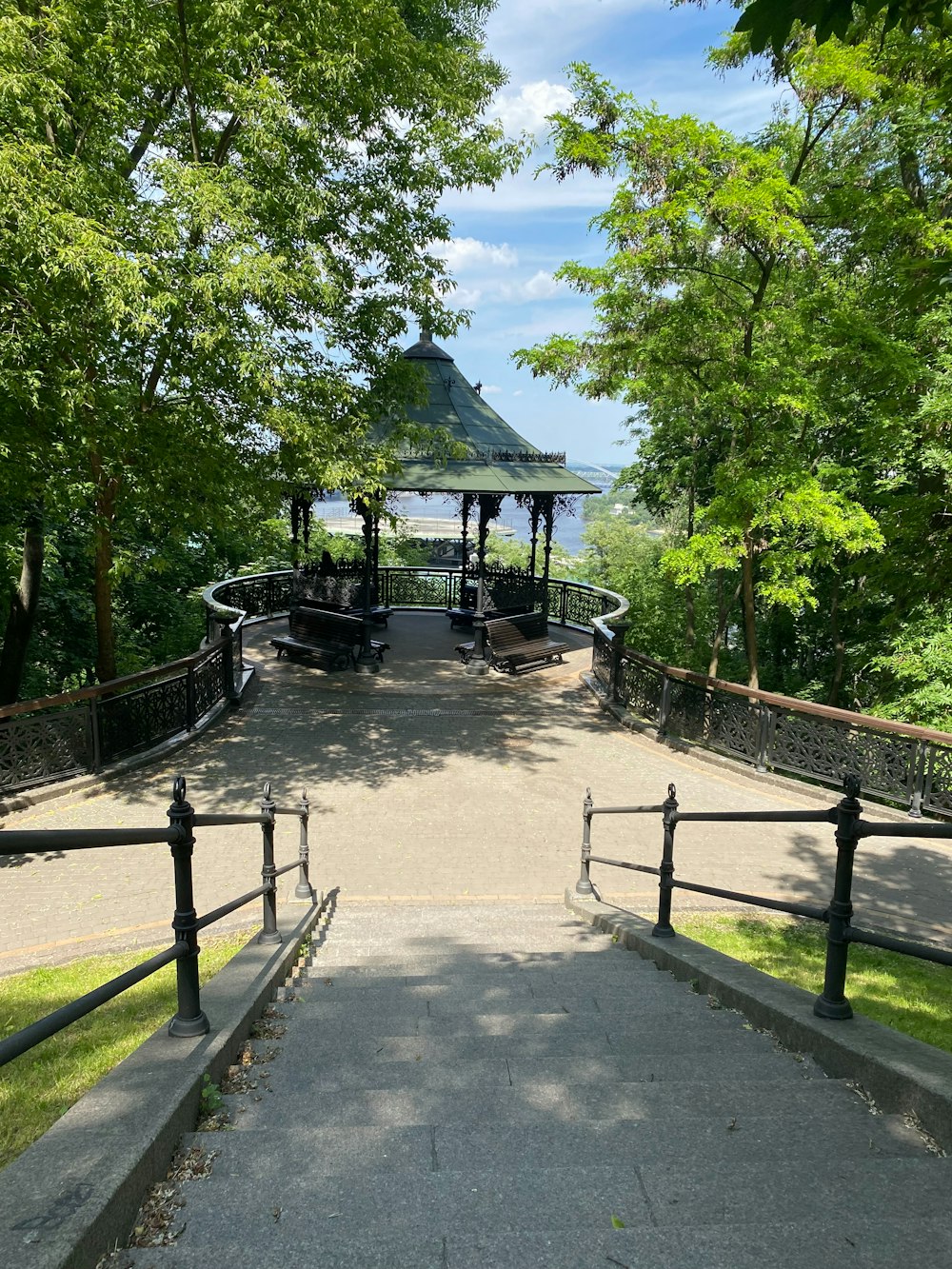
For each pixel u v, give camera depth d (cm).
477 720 1155
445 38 1209
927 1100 226
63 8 702
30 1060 368
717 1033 326
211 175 788
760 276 1106
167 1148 201
